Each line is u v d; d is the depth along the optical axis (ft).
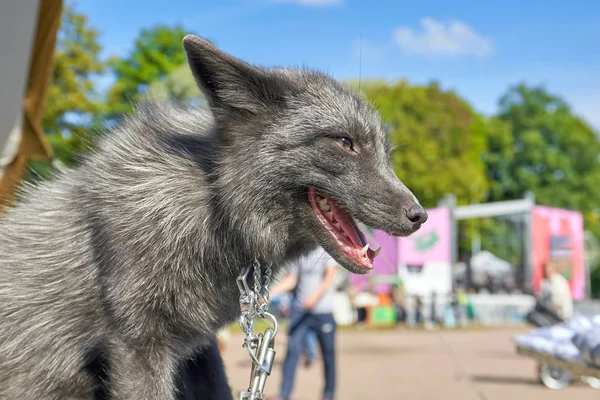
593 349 21.91
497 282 112.47
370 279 86.43
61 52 84.12
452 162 141.79
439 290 85.05
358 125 12.05
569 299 44.14
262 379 10.73
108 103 88.74
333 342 28.66
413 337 67.67
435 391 33.40
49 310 11.70
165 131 12.29
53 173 13.47
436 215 85.81
